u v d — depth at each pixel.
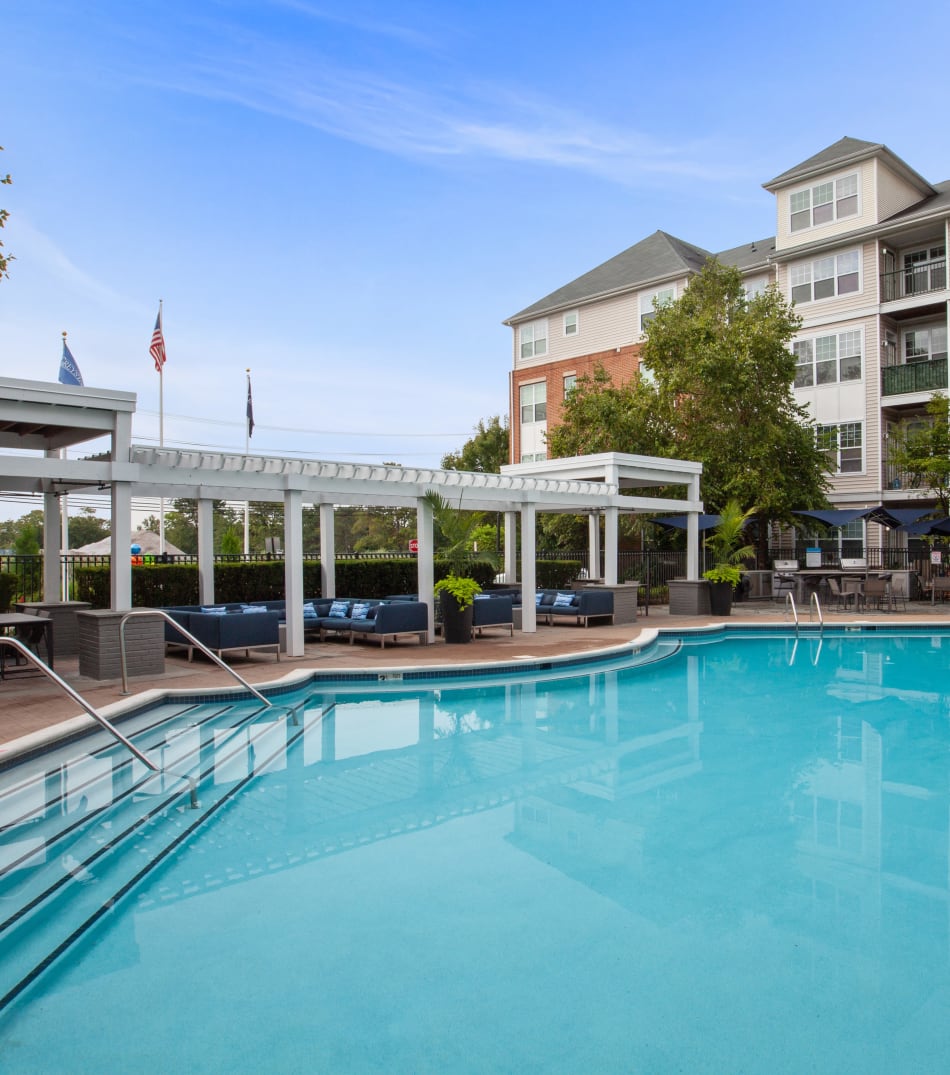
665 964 3.51
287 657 11.71
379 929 3.84
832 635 15.73
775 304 23.36
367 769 6.61
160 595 16.58
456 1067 2.79
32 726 6.82
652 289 29.22
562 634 14.88
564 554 25.88
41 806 5.52
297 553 11.85
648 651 13.39
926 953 3.62
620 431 23.41
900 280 25.11
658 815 5.50
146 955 3.59
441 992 3.28
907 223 23.16
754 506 21.95
